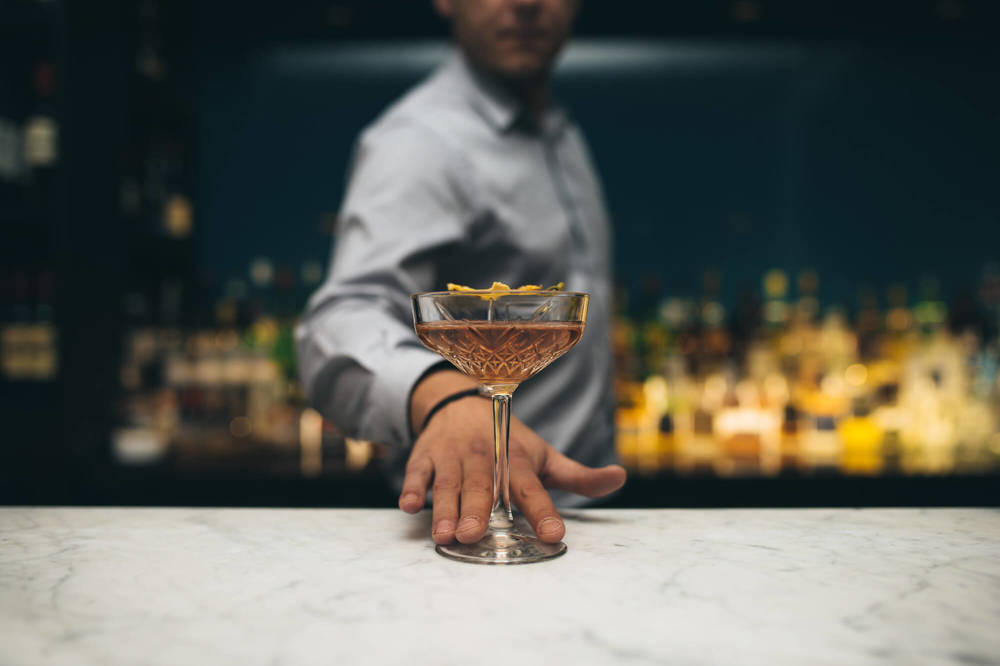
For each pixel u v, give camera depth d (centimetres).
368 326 77
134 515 69
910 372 210
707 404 206
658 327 229
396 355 72
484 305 56
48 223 189
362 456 188
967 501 186
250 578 52
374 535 62
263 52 241
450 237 99
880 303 237
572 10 113
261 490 186
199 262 241
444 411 66
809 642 43
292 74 242
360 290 89
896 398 206
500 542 58
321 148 242
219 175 241
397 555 57
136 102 201
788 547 59
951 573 53
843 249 238
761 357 214
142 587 50
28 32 191
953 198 235
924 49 234
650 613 46
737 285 240
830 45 237
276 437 199
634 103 243
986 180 234
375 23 219
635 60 243
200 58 240
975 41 232
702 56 241
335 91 242
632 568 54
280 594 49
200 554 57
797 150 239
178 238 220
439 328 57
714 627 44
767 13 213
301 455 197
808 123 238
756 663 40
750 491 186
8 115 191
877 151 237
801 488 187
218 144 241
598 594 49
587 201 124
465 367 59
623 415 204
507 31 106
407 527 65
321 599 48
